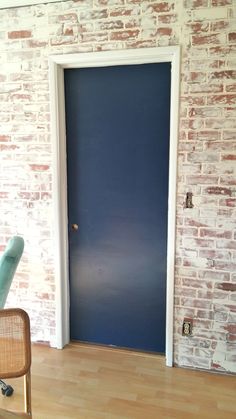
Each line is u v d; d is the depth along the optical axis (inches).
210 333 87.4
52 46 88.5
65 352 97.3
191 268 86.7
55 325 99.2
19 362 52.2
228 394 80.3
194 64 79.4
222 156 80.9
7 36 91.4
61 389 81.5
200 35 78.2
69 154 95.0
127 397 78.9
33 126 93.1
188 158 83.0
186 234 85.9
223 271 84.5
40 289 99.3
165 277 92.4
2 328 51.4
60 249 95.7
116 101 89.5
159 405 76.4
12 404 76.3
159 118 87.0
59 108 91.2
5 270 64.0
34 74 90.9
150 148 88.8
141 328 96.5
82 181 95.2
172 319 89.4
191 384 83.7
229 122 79.4
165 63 84.8
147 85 86.7
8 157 96.7
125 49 83.4
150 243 92.3
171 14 79.4
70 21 86.3
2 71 93.4
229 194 81.7
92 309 99.8
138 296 95.3
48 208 95.3
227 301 85.3
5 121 95.3
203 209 83.8
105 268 96.8
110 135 91.4
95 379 85.4
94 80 90.3
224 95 78.8
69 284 100.4
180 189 84.6
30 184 95.9
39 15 88.1
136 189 91.4
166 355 91.9
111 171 92.7
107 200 94.0
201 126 81.0
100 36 84.7
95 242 96.7
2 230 100.6
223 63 77.9
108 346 99.8
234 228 82.4
